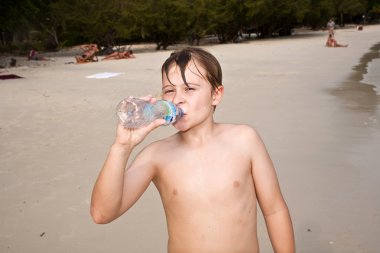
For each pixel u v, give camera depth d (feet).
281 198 6.23
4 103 34.19
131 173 5.91
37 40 129.29
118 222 12.88
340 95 33.04
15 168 18.10
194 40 127.95
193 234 5.76
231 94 34.65
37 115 29.25
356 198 13.94
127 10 108.88
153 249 11.37
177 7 108.68
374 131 22.00
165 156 5.98
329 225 12.24
